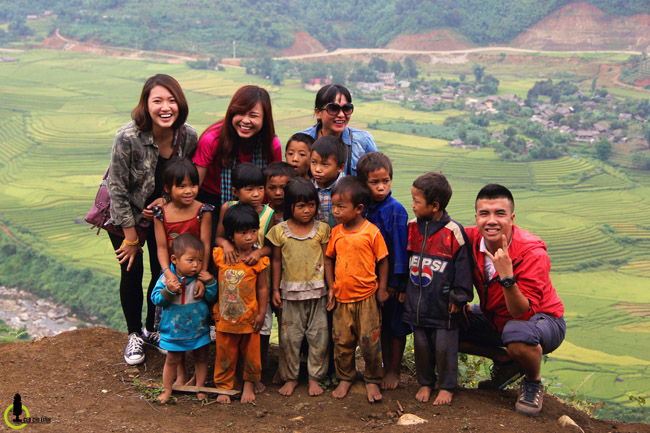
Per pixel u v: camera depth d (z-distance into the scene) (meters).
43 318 48.69
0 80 156.50
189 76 159.75
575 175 96.25
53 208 82.75
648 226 77.44
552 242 72.44
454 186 89.50
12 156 106.88
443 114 131.50
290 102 135.75
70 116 131.38
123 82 158.75
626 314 54.19
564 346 47.16
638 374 41.09
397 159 100.25
